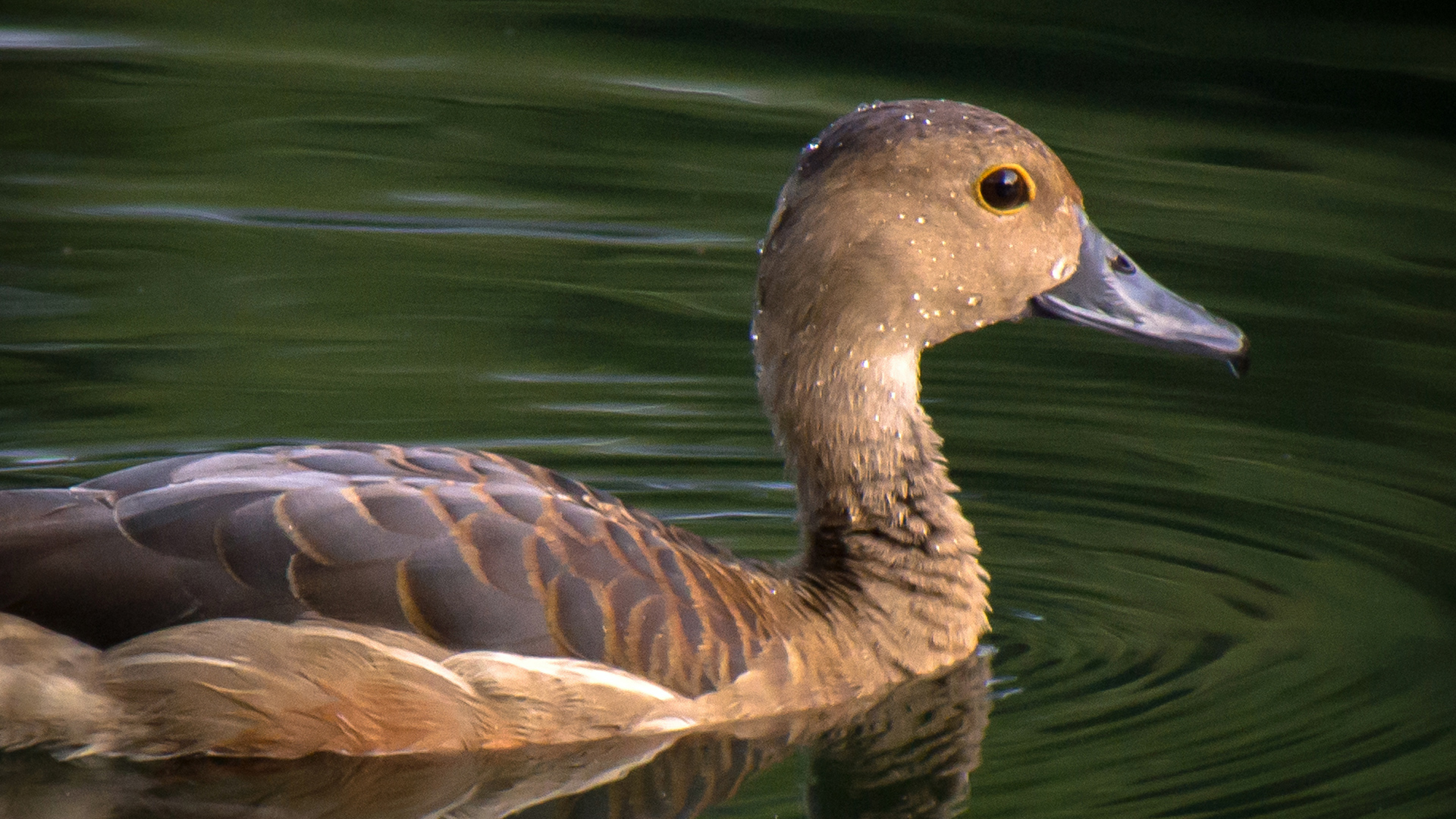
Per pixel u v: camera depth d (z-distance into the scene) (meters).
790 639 9.16
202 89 18.56
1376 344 14.05
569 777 8.50
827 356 9.78
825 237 9.68
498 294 14.64
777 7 20.72
